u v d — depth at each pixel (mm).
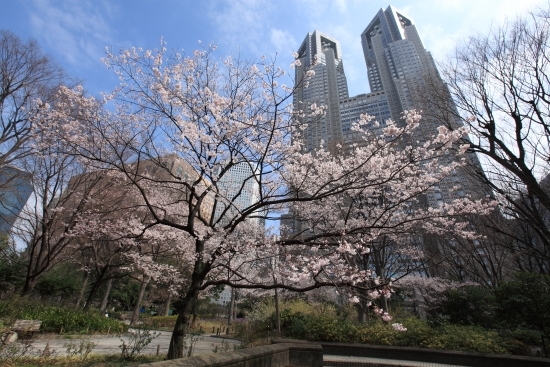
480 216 12617
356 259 13211
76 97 8039
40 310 11852
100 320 12820
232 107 8336
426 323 11891
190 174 10523
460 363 9156
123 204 13625
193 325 21219
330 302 18281
